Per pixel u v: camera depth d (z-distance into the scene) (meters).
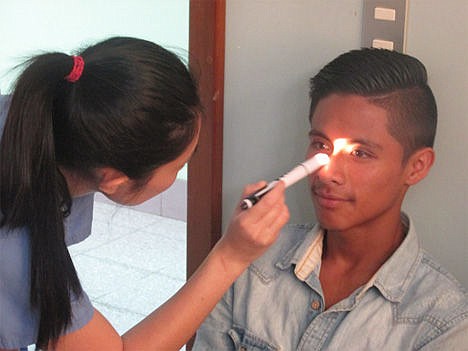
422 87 0.95
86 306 0.87
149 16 2.66
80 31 2.85
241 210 0.90
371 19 1.11
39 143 0.76
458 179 1.10
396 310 0.98
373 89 0.93
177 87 0.76
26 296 0.85
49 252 0.81
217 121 1.28
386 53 0.96
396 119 0.93
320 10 1.16
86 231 1.12
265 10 1.21
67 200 0.83
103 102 0.74
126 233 2.92
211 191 1.31
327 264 1.06
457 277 1.13
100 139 0.75
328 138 0.95
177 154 0.80
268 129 1.27
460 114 1.07
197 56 1.26
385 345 0.96
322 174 0.95
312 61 1.19
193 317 0.92
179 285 2.46
